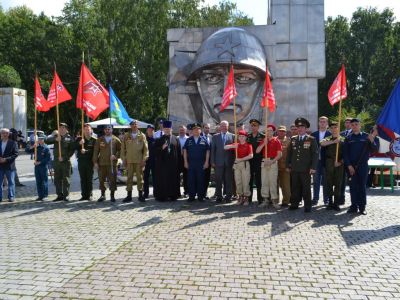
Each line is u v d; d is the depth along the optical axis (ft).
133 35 110.93
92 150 33.19
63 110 142.92
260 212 28.14
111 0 112.06
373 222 25.02
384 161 42.11
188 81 47.19
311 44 47.39
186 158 33.12
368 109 132.98
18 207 30.04
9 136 33.94
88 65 116.06
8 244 19.72
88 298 13.35
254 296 13.55
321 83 144.77
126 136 32.58
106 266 16.48
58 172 33.12
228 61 42.11
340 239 20.85
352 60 142.82
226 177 32.65
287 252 18.48
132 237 20.98
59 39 129.49
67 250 18.69
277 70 47.57
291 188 29.30
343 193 31.65
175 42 48.78
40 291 13.92
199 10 117.80
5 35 140.77
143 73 112.37
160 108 127.85
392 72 143.13
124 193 37.40
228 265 16.63
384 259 17.52
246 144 31.37
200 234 21.66
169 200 33.42
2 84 109.09
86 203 31.76
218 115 43.98
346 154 28.07
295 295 13.62
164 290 14.02
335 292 13.89
